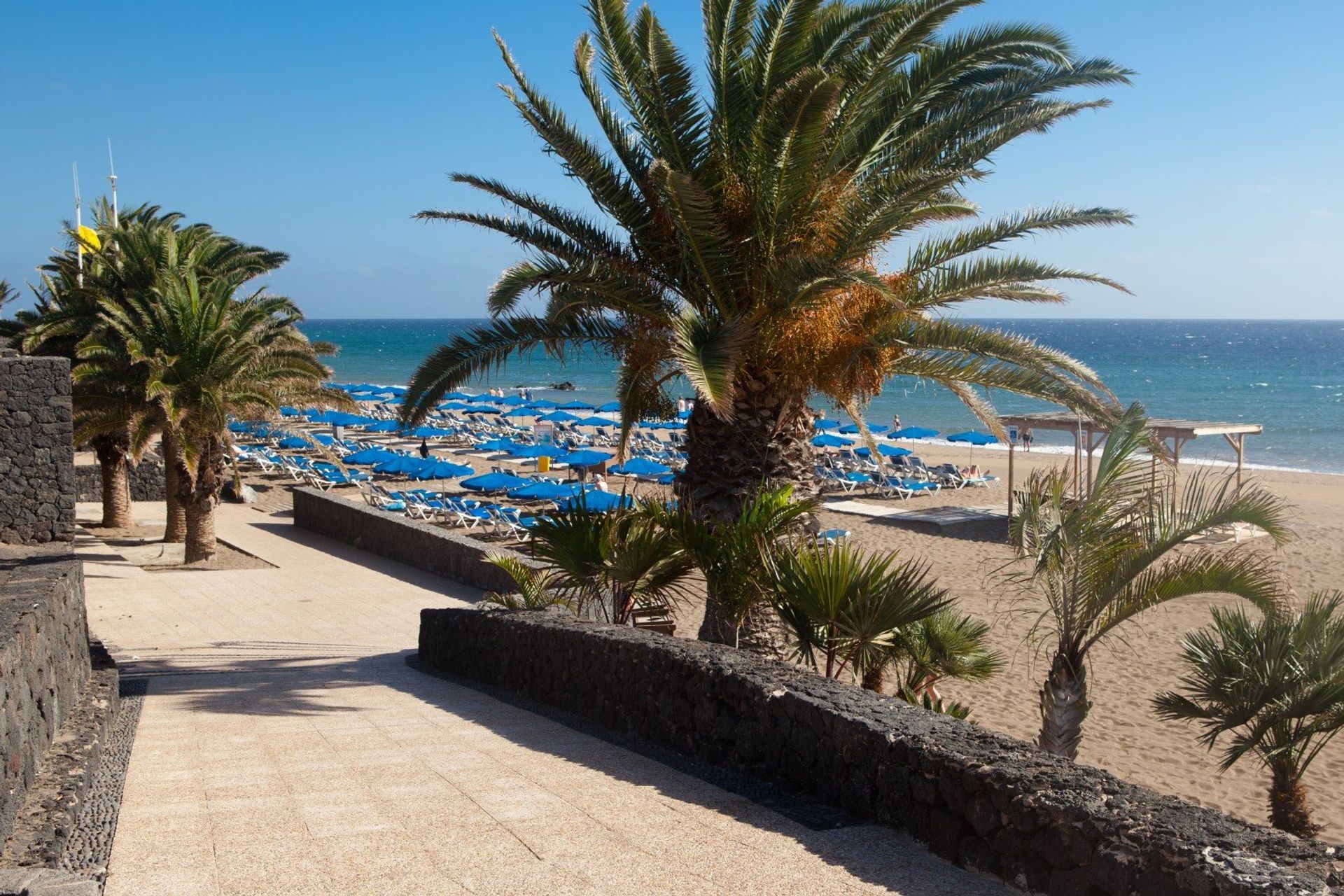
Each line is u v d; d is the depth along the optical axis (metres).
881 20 7.93
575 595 9.17
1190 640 7.31
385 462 28.17
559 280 8.19
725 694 5.32
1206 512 6.11
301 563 18.56
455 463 35.66
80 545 19.97
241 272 18.06
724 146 8.45
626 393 10.19
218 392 17.38
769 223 8.25
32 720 4.69
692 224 7.72
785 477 8.85
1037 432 51.94
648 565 6.99
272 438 36.72
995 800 3.69
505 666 8.15
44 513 14.86
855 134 8.41
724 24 8.20
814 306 8.23
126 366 17.66
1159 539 6.09
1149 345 153.50
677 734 5.73
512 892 3.43
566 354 9.42
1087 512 6.14
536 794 4.75
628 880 3.58
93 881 3.14
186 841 3.96
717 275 8.27
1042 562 5.97
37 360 14.80
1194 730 10.92
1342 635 6.58
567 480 29.33
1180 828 3.20
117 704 6.91
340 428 38.72
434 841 3.98
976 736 4.17
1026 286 8.52
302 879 3.53
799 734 4.78
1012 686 12.17
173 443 19.25
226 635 12.57
